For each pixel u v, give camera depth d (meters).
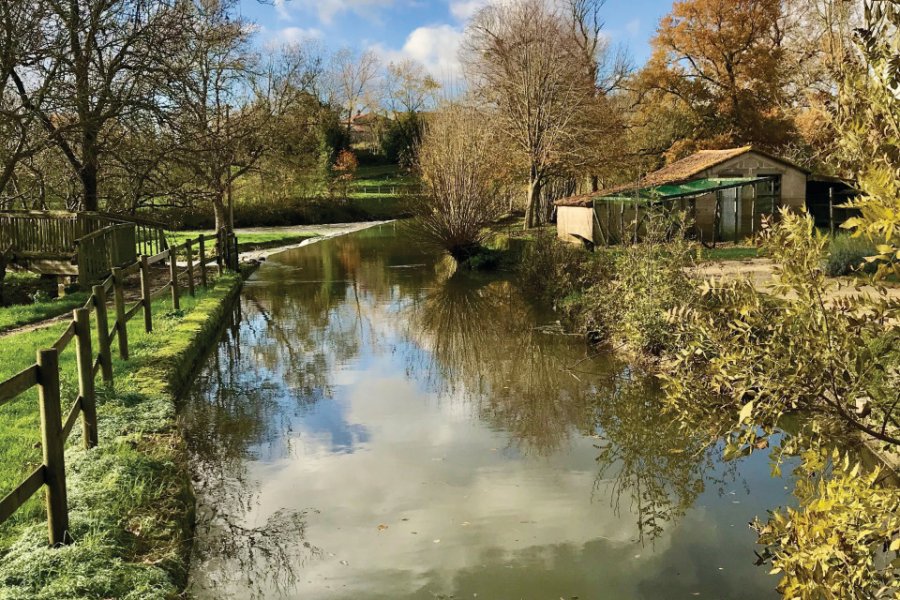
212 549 5.64
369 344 13.76
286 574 5.25
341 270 25.47
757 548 5.64
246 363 12.24
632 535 5.90
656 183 24.33
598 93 34.56
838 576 3.17
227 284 19.09
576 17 41.69
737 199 25.94
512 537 5.88
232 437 8.46
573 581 5.18
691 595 4.97
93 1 15.88
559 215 31.55
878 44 2.95
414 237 32.88
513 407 9.59
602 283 13.88
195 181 22.80
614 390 10.12
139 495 5.40
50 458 4.45
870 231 2.81
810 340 3.47
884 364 3.52
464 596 4.97
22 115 14.56
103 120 16.23
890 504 3.10
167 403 7.77
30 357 9.27
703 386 4.09
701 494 6.74
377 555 5.57
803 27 31.73
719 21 35.66
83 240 15.56
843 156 3.27
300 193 54.28
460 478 7.17
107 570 4.29
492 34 31.67
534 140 30.33
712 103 36.22
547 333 13.90
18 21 14.59
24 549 4.39
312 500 6.64
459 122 25.62
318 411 9.50
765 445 3.69
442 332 14.71
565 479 7.14
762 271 16.59
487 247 25.72
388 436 8.48
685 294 10.68
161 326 12.16
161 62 16.67
